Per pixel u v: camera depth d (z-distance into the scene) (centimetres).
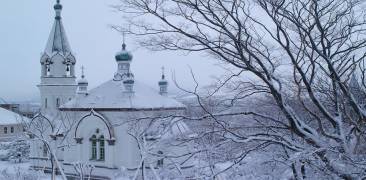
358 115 998
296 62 966
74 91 4788
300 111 1087
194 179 991
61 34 4816
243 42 988
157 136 1070
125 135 3534
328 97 1102
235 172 985
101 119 3609
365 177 870
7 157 5366
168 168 1102
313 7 1027
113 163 3569
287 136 1025
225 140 967
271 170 984
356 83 1120
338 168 886
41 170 3044
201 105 990
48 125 3822
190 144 1043
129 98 3603
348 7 1291
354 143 938
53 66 4741
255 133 1000
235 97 1025
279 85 965
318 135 962
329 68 978
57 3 4778
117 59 4069
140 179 1705
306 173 995
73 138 3756
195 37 979
